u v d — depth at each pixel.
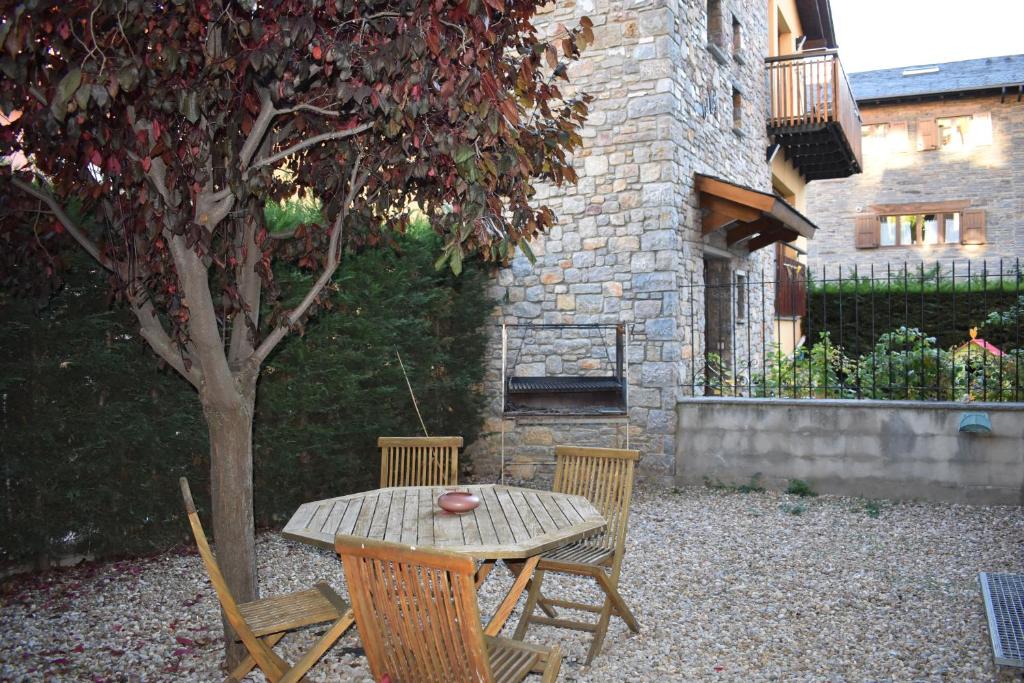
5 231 3.73
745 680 3.57
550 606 4.36
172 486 5.42
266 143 3.75
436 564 2.28
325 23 3.19
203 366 3.46
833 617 4.38
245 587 3.63
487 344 8.70
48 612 4.40
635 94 8.11
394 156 3.63
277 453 5.98
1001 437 6.91
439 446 4.68
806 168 15.03
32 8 2.36
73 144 2.90
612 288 8.23
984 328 12.80
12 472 4.61
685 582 5.05
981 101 20.19
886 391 8.20
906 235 20.97
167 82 2.89
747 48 11.16
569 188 8.42
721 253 9.66
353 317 6.52
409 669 2.54
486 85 2.96
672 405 7.97
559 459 4.44
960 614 4.39
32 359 4.78
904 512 6.79
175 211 3.17
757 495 7.54
